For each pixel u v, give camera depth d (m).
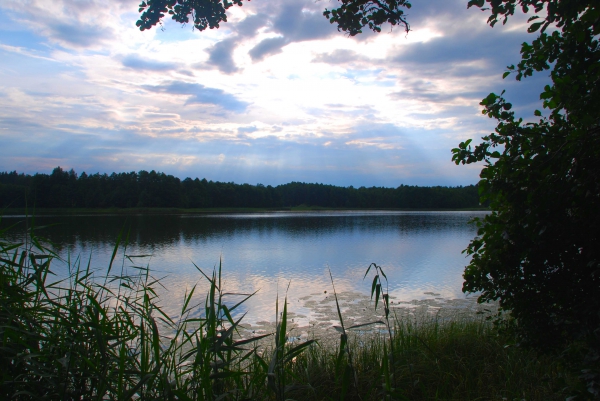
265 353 4.70
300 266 14.33
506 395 3.52
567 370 2.70
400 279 11.98
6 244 2.94
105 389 2.42
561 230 2.43
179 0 4.54
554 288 2.58
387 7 3.77
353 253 17.81
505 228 2.66
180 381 2.91
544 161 2.45
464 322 6.23
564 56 2.47
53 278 8.84
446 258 16.30
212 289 2.71
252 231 29.33
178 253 17.45
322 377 3.77
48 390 2.48
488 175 2.75
